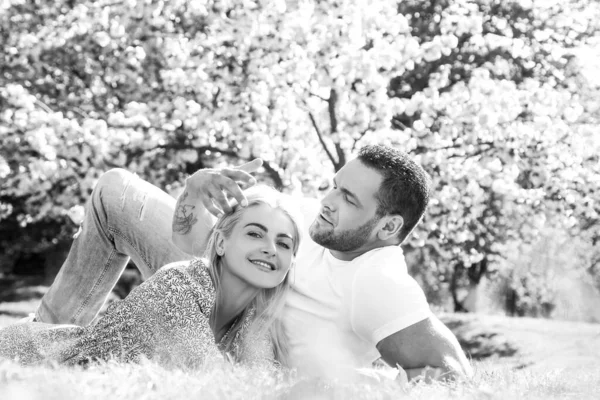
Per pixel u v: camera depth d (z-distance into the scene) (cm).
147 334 270
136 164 1333
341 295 316
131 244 384
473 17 1285
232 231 299
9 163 1356
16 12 1414
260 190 308
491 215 1470
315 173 1158
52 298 394
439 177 1247
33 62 1412
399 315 296
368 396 174
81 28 1253
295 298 324
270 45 1140
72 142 1189
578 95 1408
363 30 1173
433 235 1448
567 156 1268
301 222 309
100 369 205
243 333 304
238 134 1224
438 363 287
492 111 1184
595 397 200
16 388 148
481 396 183
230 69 1232
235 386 177
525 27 1439
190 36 1268
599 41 1448
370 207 322
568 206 1359
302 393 172
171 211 381
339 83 1106
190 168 1377
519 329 1559
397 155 331
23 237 2822
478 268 2022
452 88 1309
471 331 1574
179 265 292
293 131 1174
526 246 1667
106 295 402
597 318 2217
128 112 1237
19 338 294
